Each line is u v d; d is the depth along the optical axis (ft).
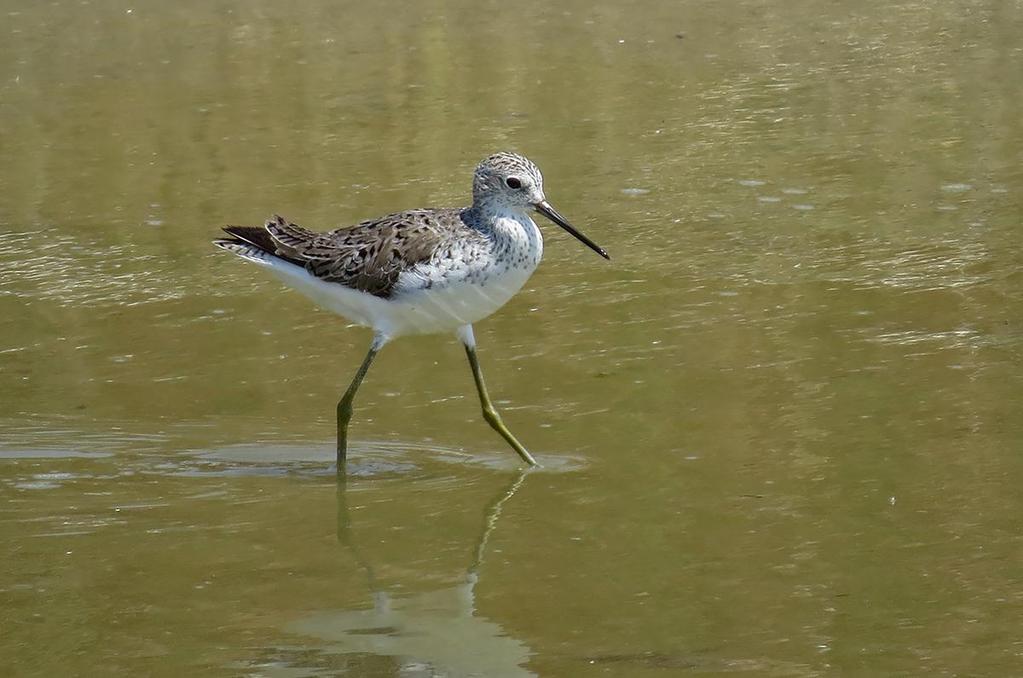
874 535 30.83
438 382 41.39
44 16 78.28
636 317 44.60
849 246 49.42
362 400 40.60
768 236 50.70
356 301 37.52
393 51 72.28
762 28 74.23
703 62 69.72
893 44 71.15
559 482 34.78
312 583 30.14
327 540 32.30
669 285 46.96
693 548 30.76
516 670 26.11
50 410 39.96
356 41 73.92
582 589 29.30
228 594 29.68
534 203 37.04
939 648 26.32
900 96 64.34
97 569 30.99
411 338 44.24
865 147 58.85
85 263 50.62
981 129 60.08
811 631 27.09
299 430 38.88
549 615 28.30
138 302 47.42
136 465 36.55
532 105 64.95
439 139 61.36
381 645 27.27
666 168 57.62
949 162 56.85
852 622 27.35
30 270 50.11
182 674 26.32
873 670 25.62
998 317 42.88
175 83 69.00
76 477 35.96
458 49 72.38
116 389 41.29
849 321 43.27
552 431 37.65
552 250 50.31
